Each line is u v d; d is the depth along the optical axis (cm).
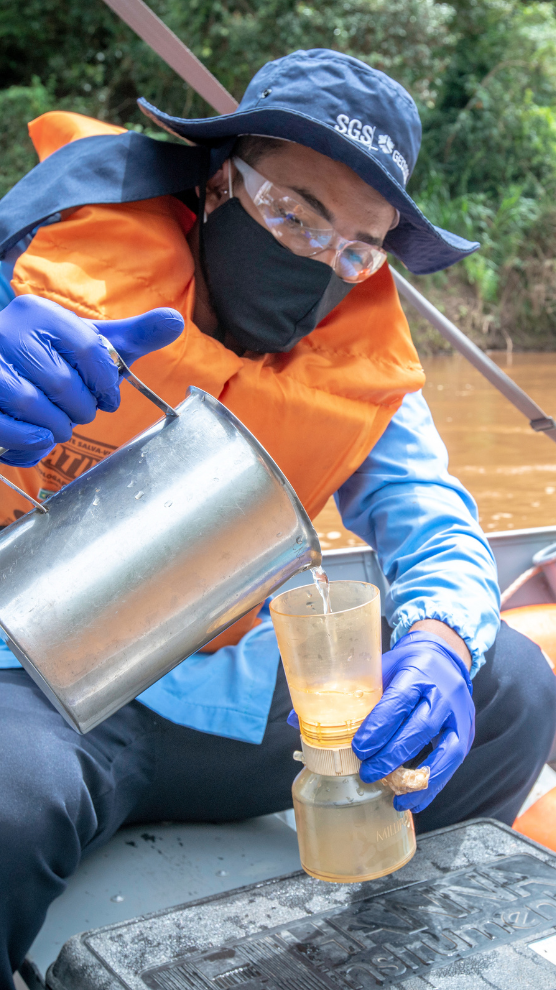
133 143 127
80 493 86
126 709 117
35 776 97
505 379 173
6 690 109
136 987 84
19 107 1104
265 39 1024
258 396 124
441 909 94
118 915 107
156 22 150
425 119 1206
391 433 143
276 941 90
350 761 88
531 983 82
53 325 83
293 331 126
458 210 1152
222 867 118
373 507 140
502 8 1261
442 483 139
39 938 103
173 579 84
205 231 127
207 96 153
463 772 123
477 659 109
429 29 1039
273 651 126
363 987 82
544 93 1305
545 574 194
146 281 119
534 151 1251
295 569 90
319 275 122
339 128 118
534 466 402
